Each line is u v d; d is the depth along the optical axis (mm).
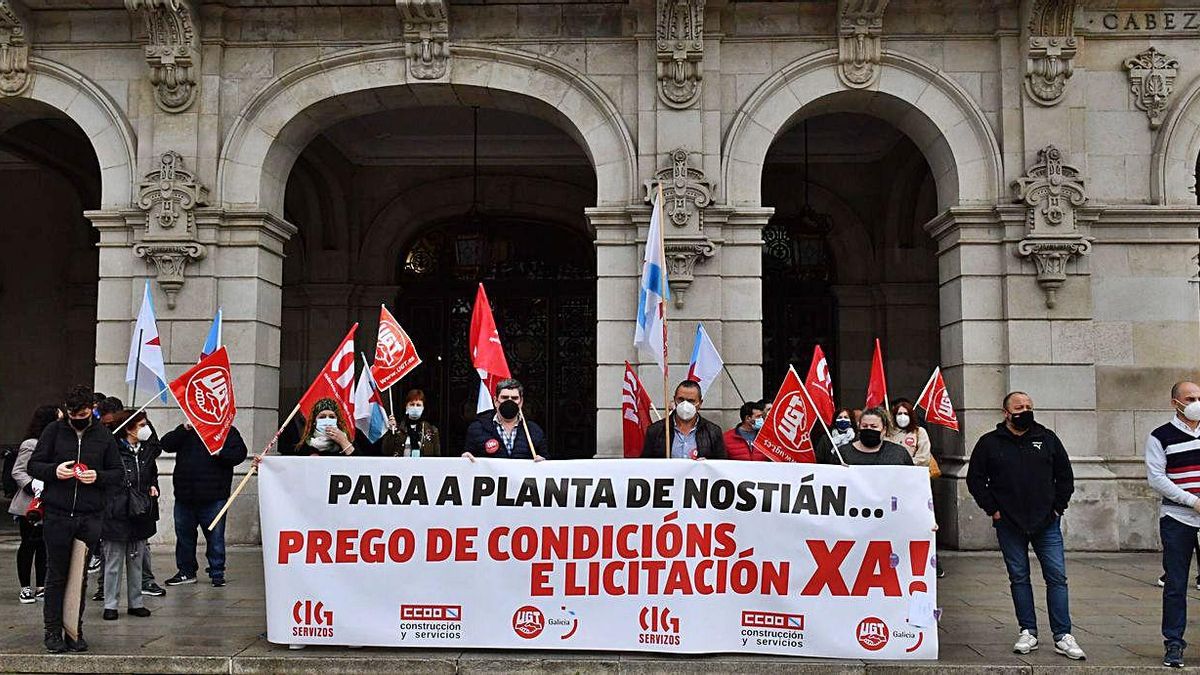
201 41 12570
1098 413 12203
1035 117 12305
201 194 12344
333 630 6938
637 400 10953
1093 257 12312
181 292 12312
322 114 13109
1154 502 12023
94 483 7207
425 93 12891
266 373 12750
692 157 12227
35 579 10250
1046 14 12133
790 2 12469
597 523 6977
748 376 12078
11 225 18422
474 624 6926
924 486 6883
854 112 14562
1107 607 8773
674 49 12188
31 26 12742
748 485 6953
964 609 8680
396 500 7031
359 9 12633
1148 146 12430
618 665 6648
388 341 8336
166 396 12203
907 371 17219
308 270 17750
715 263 12133
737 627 6867
